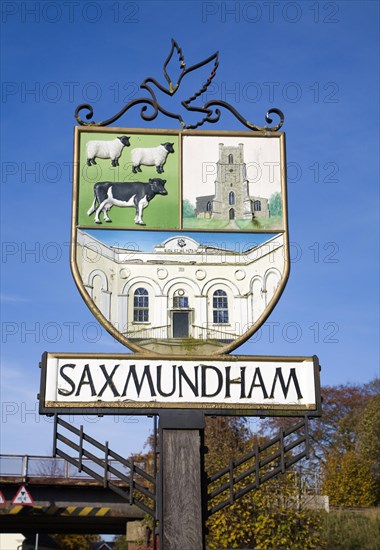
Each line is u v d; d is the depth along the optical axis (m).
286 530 21.33
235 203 11.13
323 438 57.25
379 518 29.83
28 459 30.50
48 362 10.11
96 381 10.10
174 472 9.90
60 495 30.81
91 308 10.57
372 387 58.06
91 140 11.15
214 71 11.54
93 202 10.94
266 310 10.77
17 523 33.91
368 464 45.19
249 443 24.16
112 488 9.98
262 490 21.56
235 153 11.30
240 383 10.23
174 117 11.38
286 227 11.09
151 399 10.09
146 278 10.78
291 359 10.35
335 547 28.28
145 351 10.45
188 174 11.17
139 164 11.14
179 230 10.96
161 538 9.69
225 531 20.88
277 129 11.43
